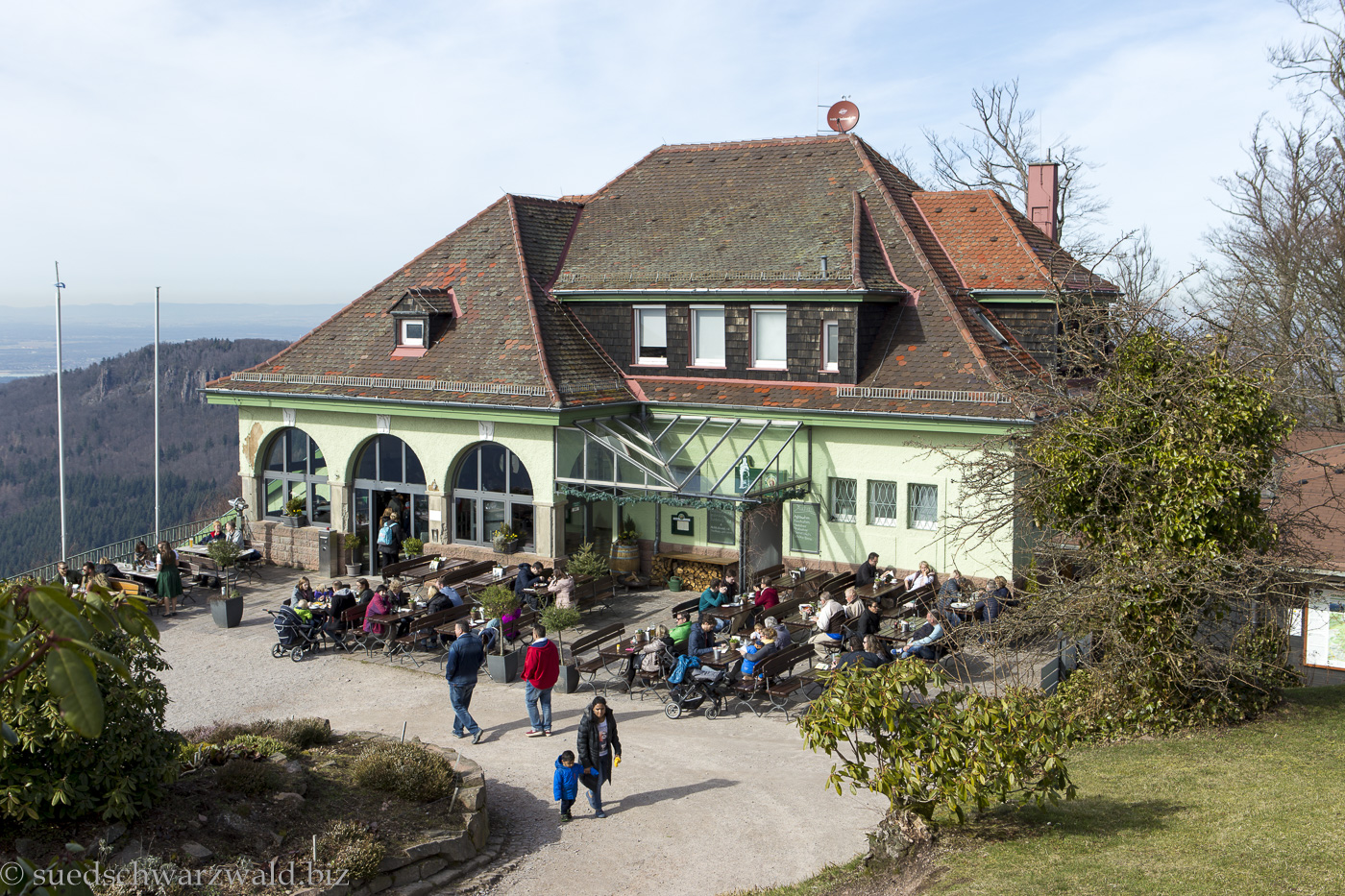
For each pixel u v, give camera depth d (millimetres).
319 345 28859
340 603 21625
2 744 8680
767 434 24344
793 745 15758
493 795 14016
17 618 3896
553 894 11180
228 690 18969
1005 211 26188
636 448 23875
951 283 24844
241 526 29094
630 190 30375
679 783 14297
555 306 27422
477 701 18219
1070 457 13750
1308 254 34625
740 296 24750
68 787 9562
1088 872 8938
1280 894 8062
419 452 26219
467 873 11672
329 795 12297
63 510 34969
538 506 24656
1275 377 14531
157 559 25547
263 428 28531
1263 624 14336
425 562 25094
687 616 21078
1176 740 13312
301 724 14328
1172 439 12992
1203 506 12734
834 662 17859
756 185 28328
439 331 27328
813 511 23969
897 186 27641
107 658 3865
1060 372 22891
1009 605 15430
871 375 23281
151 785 10523
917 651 17062
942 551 22359
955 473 21875
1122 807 10820
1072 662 16312
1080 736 11000
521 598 22281
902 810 10492
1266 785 11023
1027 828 10445
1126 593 13141
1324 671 18453
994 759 9633
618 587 25531
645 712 17594
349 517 27547
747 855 11938
